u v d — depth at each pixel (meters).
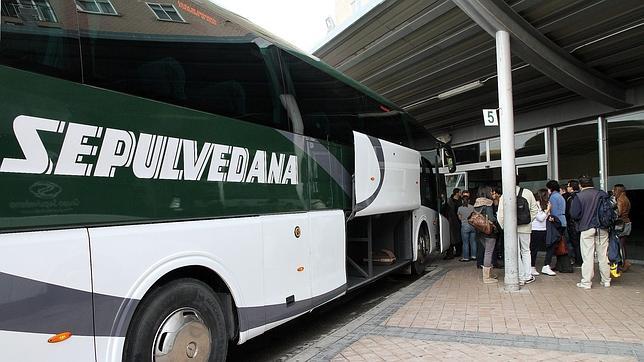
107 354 2.78
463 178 17.44
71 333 2.59
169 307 3.28
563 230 8.88
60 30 2.73
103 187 2.85
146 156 3.16
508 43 7.65
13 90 2.42
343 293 5.71
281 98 4.80
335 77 6.16
